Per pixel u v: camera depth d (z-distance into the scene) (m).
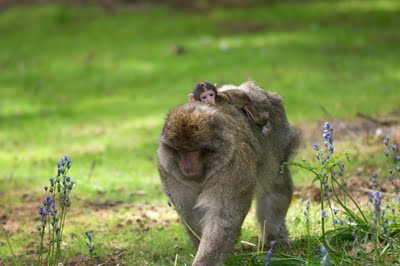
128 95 22.47
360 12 32.84
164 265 9.08
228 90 9.23
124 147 16.86
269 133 9.25
